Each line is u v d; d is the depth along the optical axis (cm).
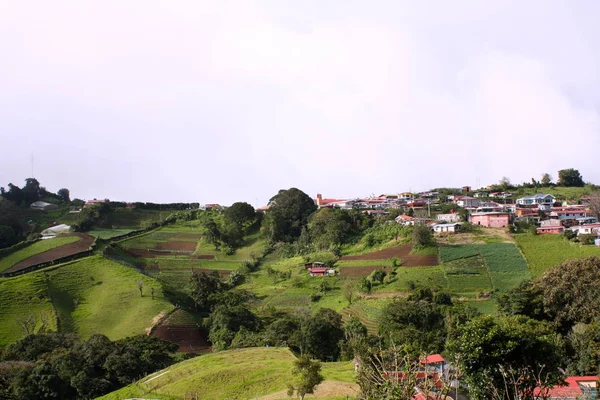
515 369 3956
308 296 13650
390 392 3052
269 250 18800
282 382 7056
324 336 9644
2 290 12800
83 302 13075
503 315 8962
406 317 9419
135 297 13138
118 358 8750
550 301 8600
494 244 14550
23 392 7775
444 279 12525
